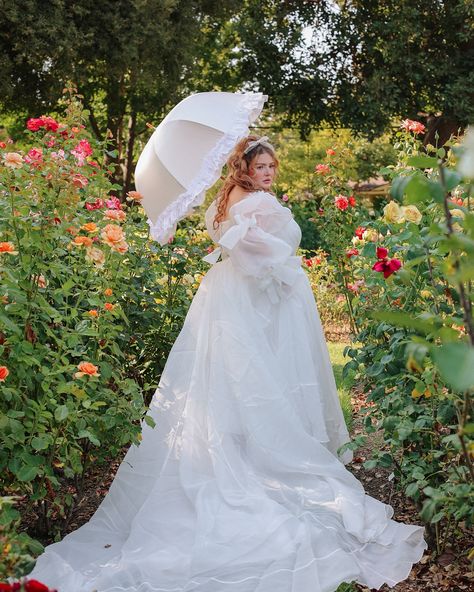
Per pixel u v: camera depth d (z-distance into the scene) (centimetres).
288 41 1500
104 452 319
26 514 322
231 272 336
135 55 1215
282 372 324
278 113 1536
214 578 256
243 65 1541
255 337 323
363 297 356
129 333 406
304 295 347
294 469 307
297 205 1235
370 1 1477
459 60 1402
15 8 1110
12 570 186
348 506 291
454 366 119
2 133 388
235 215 325
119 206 400
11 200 276
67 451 289
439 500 226
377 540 283
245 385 314
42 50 1152
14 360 267
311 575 252
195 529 281
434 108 1446
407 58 1366
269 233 337
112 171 404
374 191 2173
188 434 318
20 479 254
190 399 325
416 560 274
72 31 1152
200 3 1358
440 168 157
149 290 433
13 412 253
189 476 307
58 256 316
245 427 311
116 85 1453
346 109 1482
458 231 288
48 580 260
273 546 264
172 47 1301
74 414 264
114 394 290
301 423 317
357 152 2116
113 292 337
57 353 273
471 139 135
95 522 309
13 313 273
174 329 439
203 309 340
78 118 398
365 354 327
